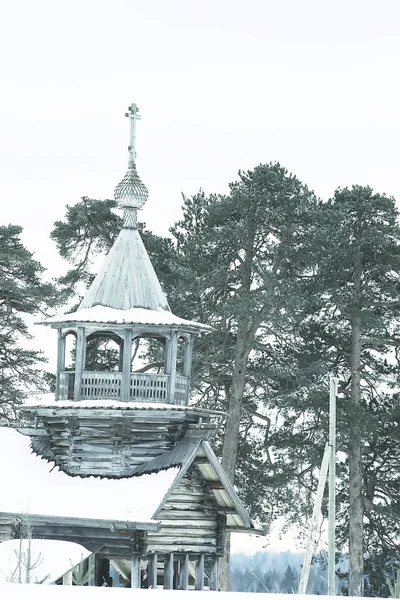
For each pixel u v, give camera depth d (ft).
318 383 275.18
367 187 280.92
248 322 265.75
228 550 267.59
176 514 164.66
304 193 274.36
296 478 278.46
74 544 133.90
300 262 270.67
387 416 275.80
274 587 130.00
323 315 282.77
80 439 166.91
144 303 171.73
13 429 181.16
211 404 280.72
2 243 311.47
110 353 289.12
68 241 300.40
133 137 182.50
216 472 164.66
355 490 271.28
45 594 55.42
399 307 281.95
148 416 163.53
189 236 279.90
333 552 169.99
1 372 309.42
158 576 182.19
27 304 306.35
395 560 279.90
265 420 282.56
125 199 178.91
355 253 270.05
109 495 161.27
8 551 131.75
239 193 266.16
